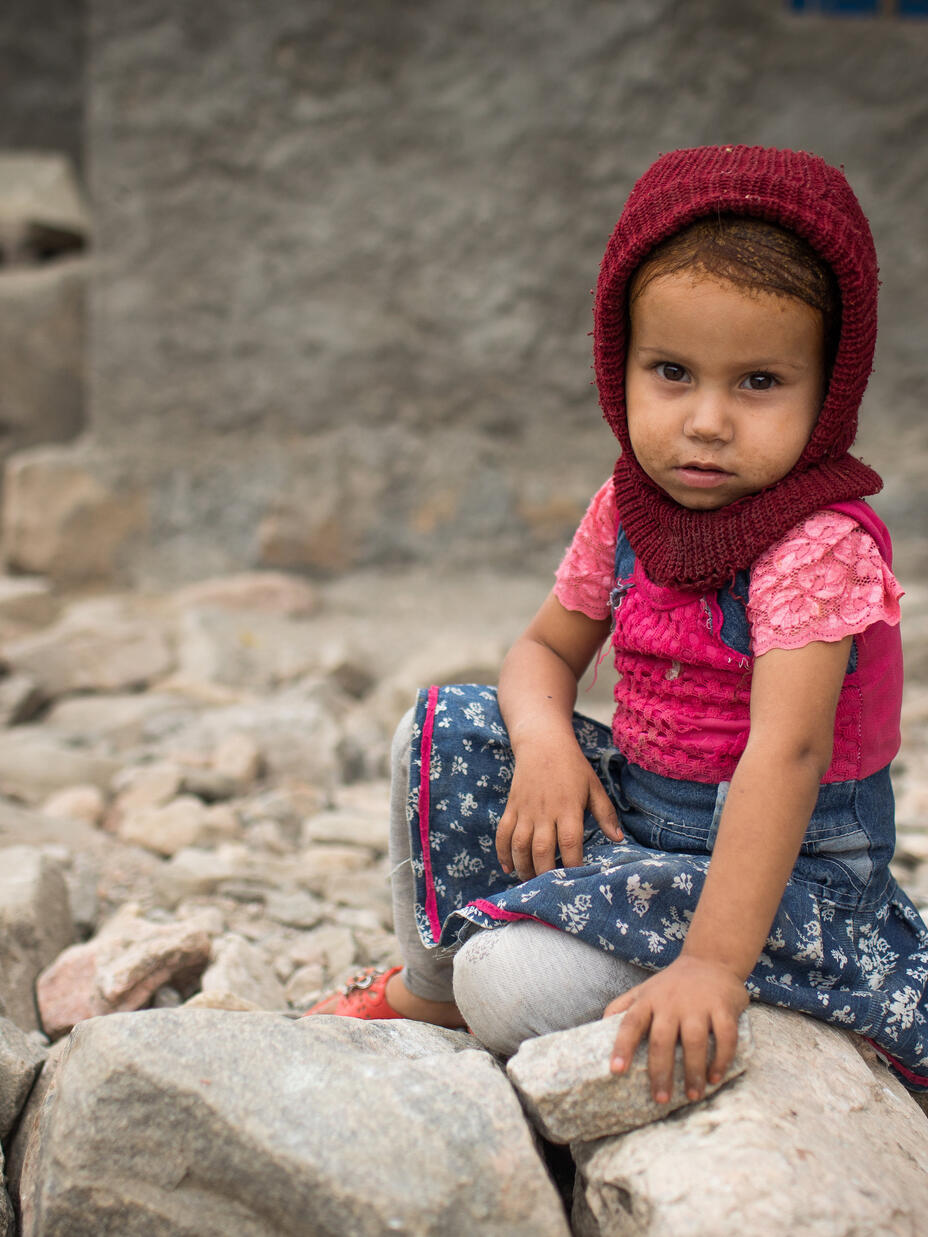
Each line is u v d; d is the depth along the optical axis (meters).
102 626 4.01
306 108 4.64
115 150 4.72
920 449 4.49
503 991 1.38
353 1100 1.22
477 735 1.58
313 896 2.44
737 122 4.47
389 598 4.60
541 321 4.67
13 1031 1.55
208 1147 1.21
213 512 4.80
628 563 1.55
